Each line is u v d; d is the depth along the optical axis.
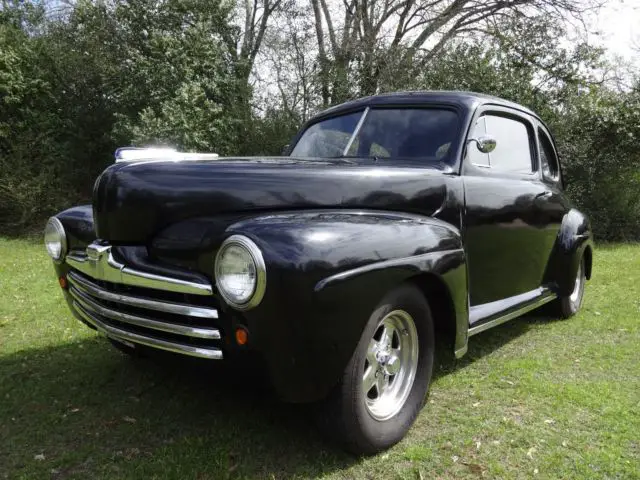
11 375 3.51
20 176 11.82
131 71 12.72
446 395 3.17
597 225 11.50
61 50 13.57
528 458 2.48
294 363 2.11
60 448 2.61
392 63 13.06
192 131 11.36
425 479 2.31
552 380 3.39
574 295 4.95
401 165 3.11
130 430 2.77
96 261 2.59
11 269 7.51
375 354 2.48
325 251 2.10
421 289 2.73
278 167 2.62
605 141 11.79
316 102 13.82
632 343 4.14
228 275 2.06
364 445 2.40
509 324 4.66
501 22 15.38
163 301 2.29
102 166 13.50
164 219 2.47
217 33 13.77
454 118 3.41
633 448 2.56
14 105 12.30
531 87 12.15
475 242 3.26
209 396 3.15
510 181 3.70
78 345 4.10
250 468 2.39
